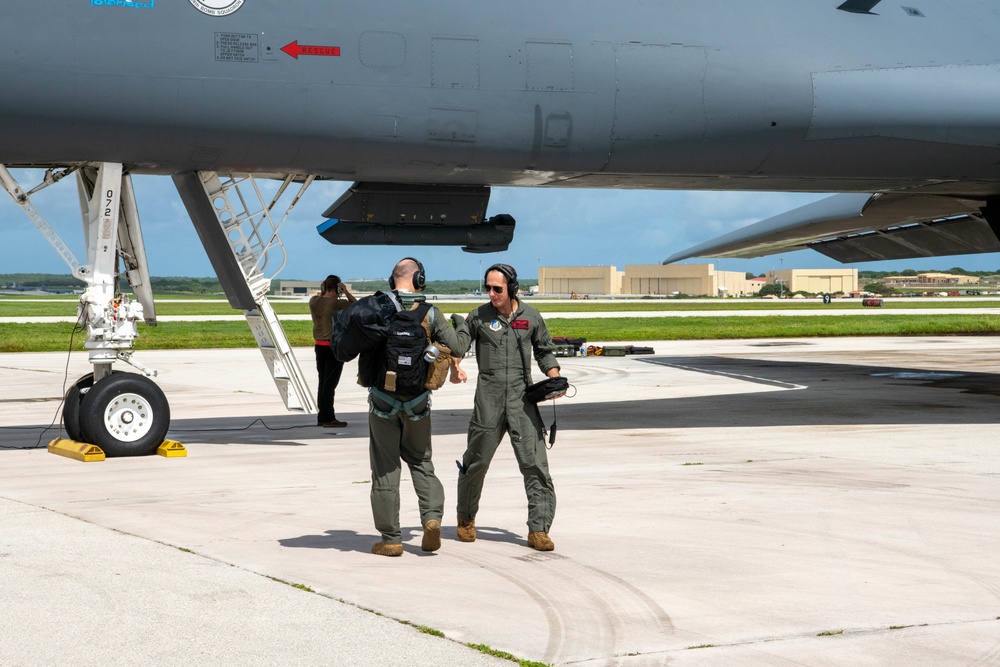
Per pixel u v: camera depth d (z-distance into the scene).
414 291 5.80
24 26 9.30
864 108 11.99
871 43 12.26
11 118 9.34
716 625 4.52
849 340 35.84
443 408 14.61
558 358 26.09
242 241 11.00
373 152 10.49
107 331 9.91
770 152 12.00
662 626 4.50
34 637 4.27
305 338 33.91
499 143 10.85
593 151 11.30
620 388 17.80
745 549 6.03
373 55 10.34
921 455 10.02
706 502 7.55
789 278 199.25
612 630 4.44
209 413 14.00
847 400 15.62
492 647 4.18
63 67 9.34
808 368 22.50
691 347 31.20
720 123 11.60
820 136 12.00
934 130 12.27
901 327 42.69
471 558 5.80
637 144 11.41
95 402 9.70
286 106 10.03
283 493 7.93
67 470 9.04
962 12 13.11
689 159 11.77
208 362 24.36
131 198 10.70
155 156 9.97
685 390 17.38
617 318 53.72
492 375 6.02
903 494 7.87
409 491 8.08
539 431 6.06
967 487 8.18
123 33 9.54
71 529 6.45
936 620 4.61
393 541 5.82
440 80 10.56
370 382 5.74
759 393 16.78
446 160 10.80
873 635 4.39
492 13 10.88
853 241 23.22
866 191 13.82
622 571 5.50
